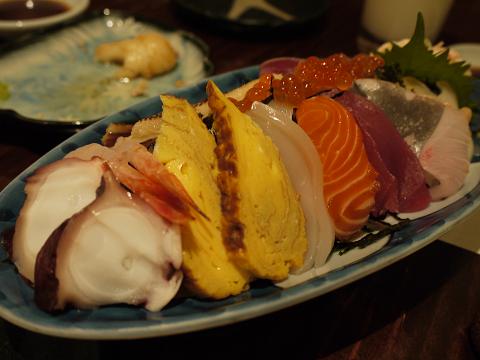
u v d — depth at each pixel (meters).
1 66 0.34
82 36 0.38
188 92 0.26
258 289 0.19
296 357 0.19
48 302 0.15
